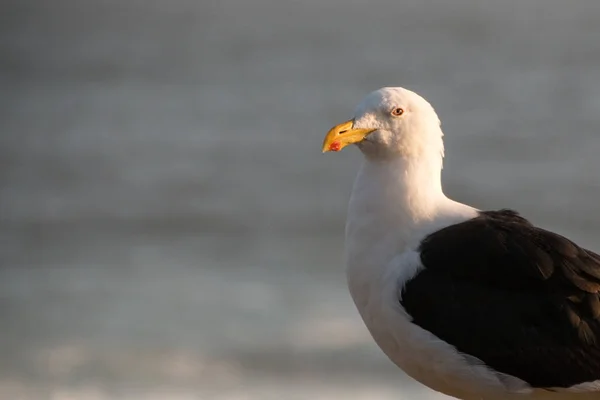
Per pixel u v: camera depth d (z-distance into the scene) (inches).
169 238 844.0
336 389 546.9
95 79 1836.9
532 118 1243.8
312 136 1236.5
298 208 925.2
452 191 947.3
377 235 306.7
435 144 312.7
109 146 1223.5
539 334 287.7
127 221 899.4
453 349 292.8
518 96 1405.0
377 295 303.4
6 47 2508.6
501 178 981.8
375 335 309.4
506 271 292.7
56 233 869.2
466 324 291.1
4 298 689.6
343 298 671.1
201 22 3284.9
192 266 751.1
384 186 309.0
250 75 1777.8
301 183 1011.3
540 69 1644.9
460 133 1180.5
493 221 303.7
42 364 584.4
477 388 298.2
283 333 613.3
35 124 1392.7
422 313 294.5
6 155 1185.4
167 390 548.1
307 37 2507.4
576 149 1087.0
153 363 582.9
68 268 756.6
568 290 289.6
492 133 1177.4
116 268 752.3
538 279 290.5
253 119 1358.3
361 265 307.7
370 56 1978.3
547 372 288.2
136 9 4094.5
